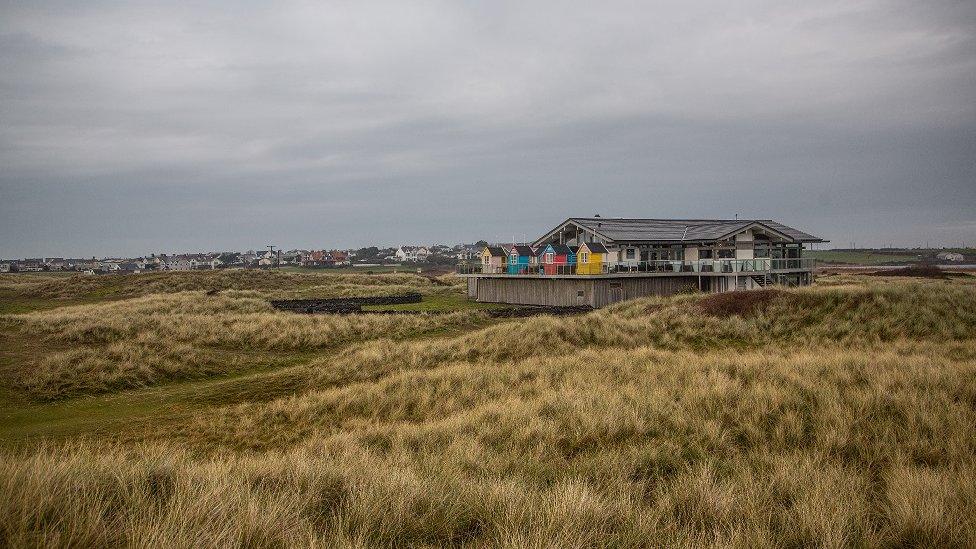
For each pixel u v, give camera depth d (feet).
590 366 57.31
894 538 18.04
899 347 62.59
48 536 14.65
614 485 23.68
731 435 31.71
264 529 16.76
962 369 41.09
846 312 82.79
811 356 53.47
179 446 40.42
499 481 23.29
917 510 19.13
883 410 33.50
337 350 89.56
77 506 16.30
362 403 50.98
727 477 24.56
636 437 32.83
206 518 17.03
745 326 84.23
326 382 63.00
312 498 20.90
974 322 73.56
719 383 41.55
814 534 17.89
